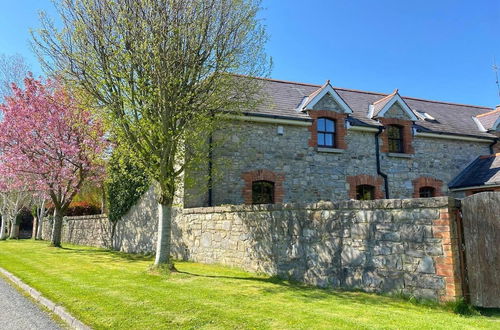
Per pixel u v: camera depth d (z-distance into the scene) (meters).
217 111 9.73
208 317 5.30
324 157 14.64
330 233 7.80
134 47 8.38
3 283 8.65
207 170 12.81
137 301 6.25
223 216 10.82
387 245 6.85
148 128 8.72
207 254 11.41
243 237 9.96
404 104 16.08
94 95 8.76
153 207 14.43
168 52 8.47
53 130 16.56
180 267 10.47
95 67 8.57
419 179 15.86
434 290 6.09
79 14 8.59
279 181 13.77
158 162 9.12
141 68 8.57
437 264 6.10
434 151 16.47
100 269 10.14
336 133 15.05
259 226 9.48
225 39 9.12
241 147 13.41
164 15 8.36
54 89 16.36
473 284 5.95
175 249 13.01
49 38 8.98
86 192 26.88
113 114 8.63
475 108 21.34
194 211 12.16
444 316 5.45
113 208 17.66
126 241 16.34
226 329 4.79
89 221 20.80
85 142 16.16
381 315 5.46
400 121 16.03
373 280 7.00
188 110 9.02
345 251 7.50
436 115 18.61
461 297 5.85
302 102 15.63
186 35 8.66
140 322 5.09
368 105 17.45
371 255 7.07
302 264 8.27
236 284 7.84
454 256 5.95
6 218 30.28
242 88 9.87
